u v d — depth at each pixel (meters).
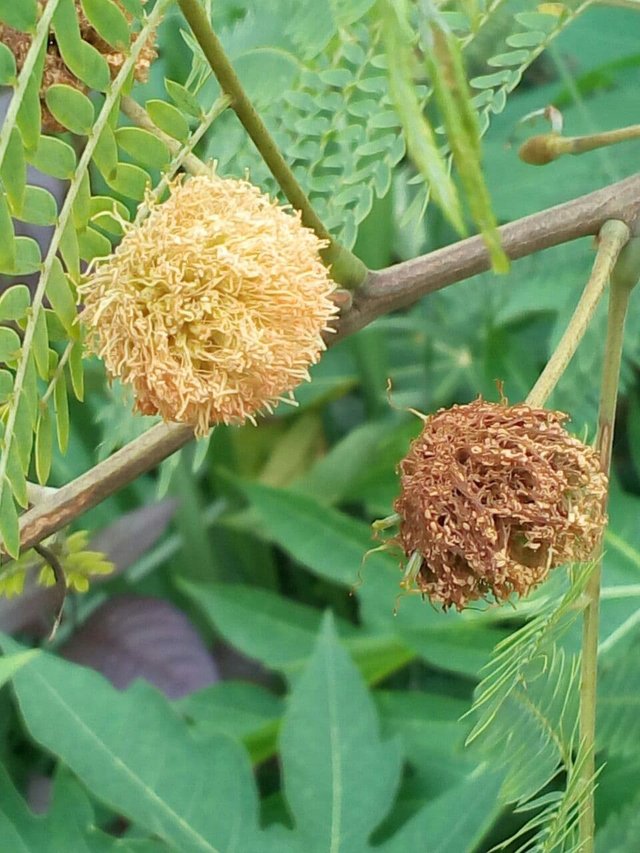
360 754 0.19
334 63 0.17
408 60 0.10
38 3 0.11
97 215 0.13
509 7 0.16
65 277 0.12
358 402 0.36
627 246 0.14
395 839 0.18
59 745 0.17
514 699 0.13
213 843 0.17
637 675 0.18
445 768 0.22
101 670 0.24
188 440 0.14
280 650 0.25
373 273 0.14
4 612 0.23
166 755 0.18
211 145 0.17
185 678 0.24
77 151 0.13
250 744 0.23
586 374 0.21
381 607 0.24
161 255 0.12
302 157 0.17
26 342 0.12
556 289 0.25
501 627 0.23
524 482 0.13
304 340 0.12
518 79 0.15
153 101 0.12
